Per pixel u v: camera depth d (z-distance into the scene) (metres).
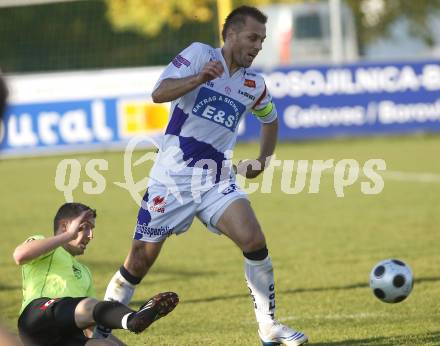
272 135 22.95
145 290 29.62
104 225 43.75
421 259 33.81
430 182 54.50
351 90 73.94
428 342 21.72
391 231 40.06
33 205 50.19
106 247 38.12
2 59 91.19
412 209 45.84
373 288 23.39
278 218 44.66
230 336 23.05
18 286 30.59
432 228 40.53
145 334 23.58
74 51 93.38
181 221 21.08
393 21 99.31
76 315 17.69
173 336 23.27
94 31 94.06
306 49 87.06
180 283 30.62
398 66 74.25
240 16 20.70
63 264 19.16
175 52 93.06
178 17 93.62
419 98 74.56
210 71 19.23
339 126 74.06
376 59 74.94
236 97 21.19
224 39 21.06
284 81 73.62
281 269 32.62
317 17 87.50
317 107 73.88
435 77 74.56
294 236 39.56
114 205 49.81
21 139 71.81
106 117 71.75
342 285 29.53
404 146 70.44
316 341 22.27
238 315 25.67
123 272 21.41
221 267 33.38
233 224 20.59
